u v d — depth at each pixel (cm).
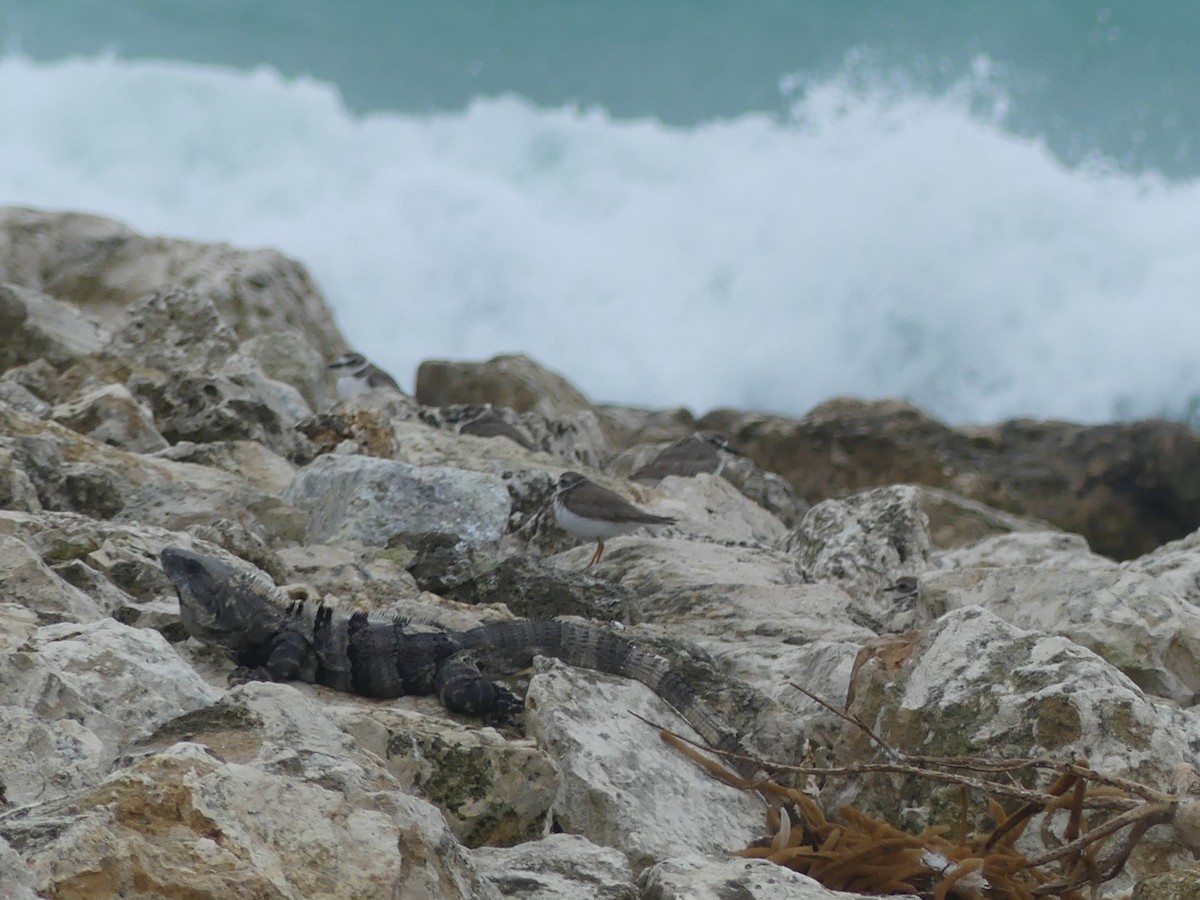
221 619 2420
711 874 1731
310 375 6000
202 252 7994
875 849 1950
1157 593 2934
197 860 1306
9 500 3064
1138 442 8612
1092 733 2109
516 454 5056
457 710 2386
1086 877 1870
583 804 2039
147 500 3475
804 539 4394
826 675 2614
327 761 1530
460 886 1459
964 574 3206
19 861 1228
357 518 3619
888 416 8919
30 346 5594
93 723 1764
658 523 3950
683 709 2361
